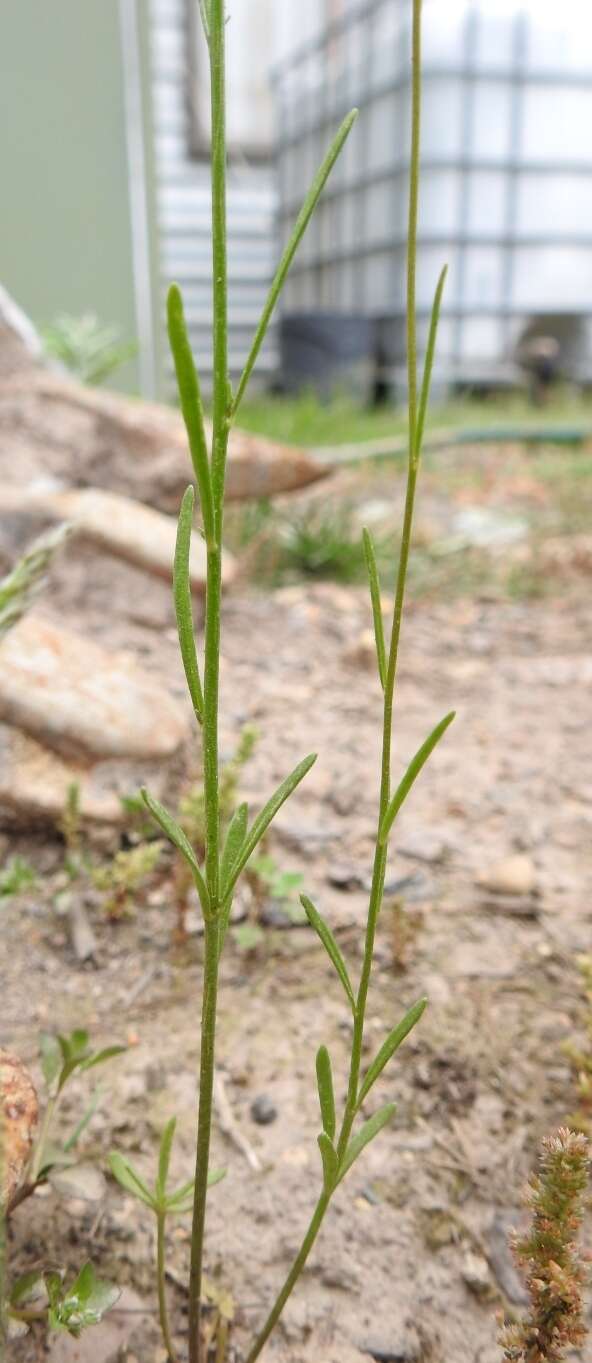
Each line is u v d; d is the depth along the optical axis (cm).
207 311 337
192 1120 42
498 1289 36
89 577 87
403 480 177
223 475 20
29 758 60
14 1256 35
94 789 60
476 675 93
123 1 167
